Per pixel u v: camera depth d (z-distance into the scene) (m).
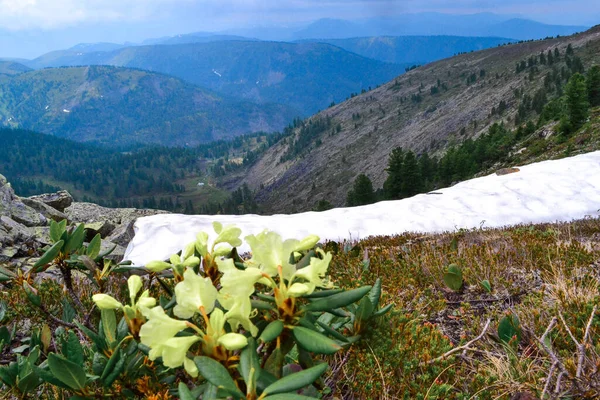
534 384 2.47
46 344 2.47
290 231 10.27
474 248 5.84
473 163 96.25
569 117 65.06
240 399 1.19
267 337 1.29
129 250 9.15
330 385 2.46
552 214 12.09
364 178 95.50
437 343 3.02
